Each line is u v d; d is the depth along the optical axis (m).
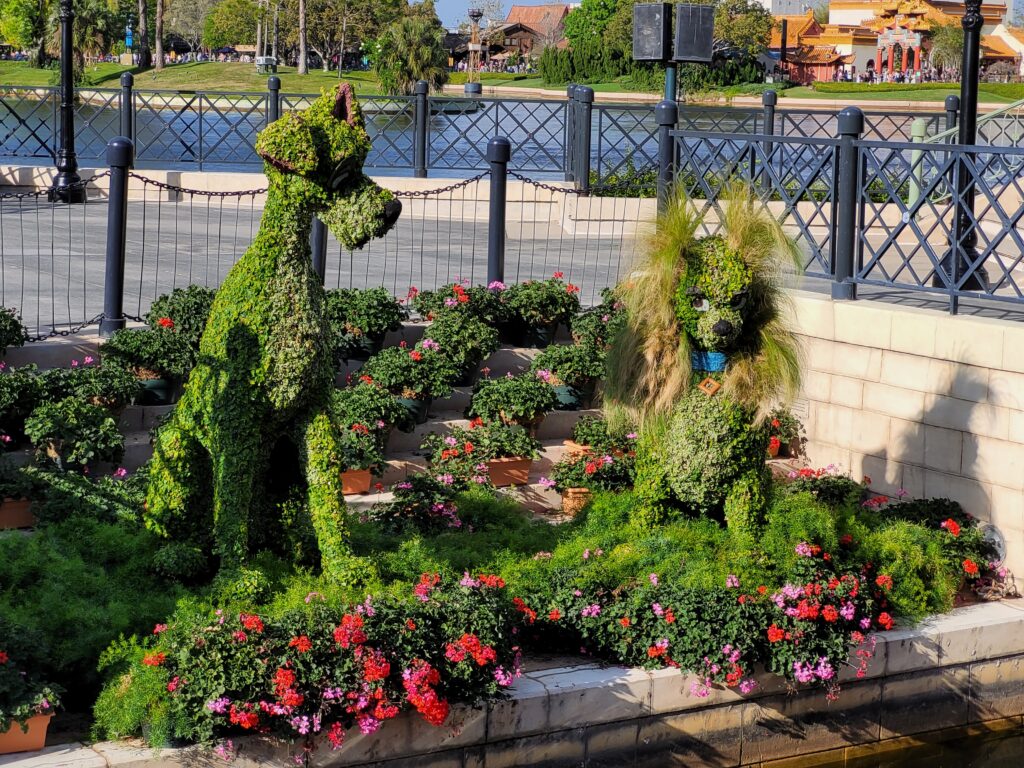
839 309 8.78
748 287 6.38
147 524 6.34
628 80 57.97
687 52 14.28
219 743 5.16
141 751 5.09
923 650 6.88
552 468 8.65
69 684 5.60
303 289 5.84
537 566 6.81
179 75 67.50
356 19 78.50
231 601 5.93
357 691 5.32
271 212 5.82
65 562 6.17
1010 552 7.73
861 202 8.83
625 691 6.05
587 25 73.56
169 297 9.23
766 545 6.72
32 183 17.67
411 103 18.06
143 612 5.87
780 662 6.27
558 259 13.91
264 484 6.39
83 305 10.45
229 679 5.17
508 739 5.80
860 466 8.75
